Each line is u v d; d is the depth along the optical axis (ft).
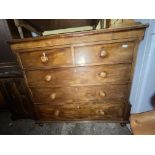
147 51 4.14
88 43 4.04
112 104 5.32
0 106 7.20
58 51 4.28
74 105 5.50
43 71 4.76
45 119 6.11
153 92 4.87
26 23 4.42
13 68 5.29
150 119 2.64
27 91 5.57
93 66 4.47
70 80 4.85
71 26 5.19
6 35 4.62
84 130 5.98
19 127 6.56
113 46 4.07
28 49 4.31
